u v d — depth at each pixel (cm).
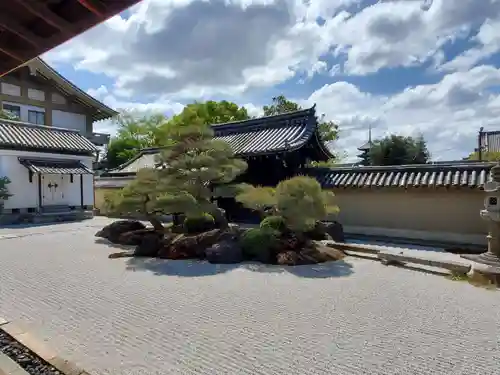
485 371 327
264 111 3070
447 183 977
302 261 764
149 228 1111
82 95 2523
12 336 398
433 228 1038
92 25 192
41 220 1533
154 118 3353
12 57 229
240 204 1384
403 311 482
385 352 363
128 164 2011
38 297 539
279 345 379
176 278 650
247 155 1309
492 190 671
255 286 599
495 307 498
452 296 547
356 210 1175
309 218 791
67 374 317
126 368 329
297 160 1338
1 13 184
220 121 2805
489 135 2706
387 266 749
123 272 695
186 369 328
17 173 1516
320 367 333
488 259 682
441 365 338
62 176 1673
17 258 823
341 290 577
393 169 1122
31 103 2352
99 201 1919
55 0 175
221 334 406
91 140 2675
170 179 895
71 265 755
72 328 422
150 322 441
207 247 822
